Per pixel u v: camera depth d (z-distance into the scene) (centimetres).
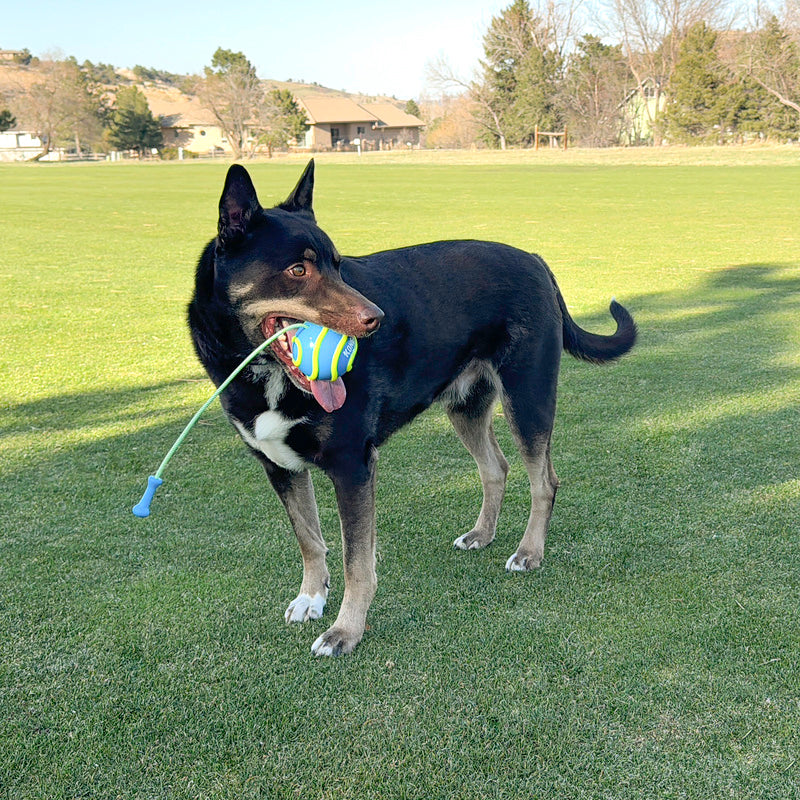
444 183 1342
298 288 160
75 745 145
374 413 168
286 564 189
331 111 4250
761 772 138
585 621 169
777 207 859
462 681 156
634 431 249
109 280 518
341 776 139
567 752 142
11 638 167
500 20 2916
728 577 180
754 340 345
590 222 763
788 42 2375
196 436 251
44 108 3956
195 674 159
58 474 227
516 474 230
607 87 2923
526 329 187
